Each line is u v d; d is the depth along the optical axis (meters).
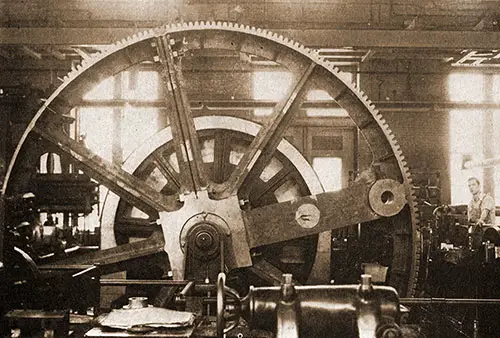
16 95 11.89
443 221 11.35
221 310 3.55
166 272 7.58
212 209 6.68
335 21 14.79
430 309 8.78
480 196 11.94
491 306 7.10
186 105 6.99
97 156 7.10
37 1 14.71
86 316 5.03
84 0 14.70
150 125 15.89
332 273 9.45
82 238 11.93
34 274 5.09
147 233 8.16
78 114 15.24
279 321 3.62
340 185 16.33
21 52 14.84
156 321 3.95
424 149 15.99
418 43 11.48
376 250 8.66
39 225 7.46
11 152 11.98
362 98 7.03
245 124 8.25
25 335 4.55
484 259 7.38
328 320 3.66
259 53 7.28
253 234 6.68
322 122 16.27
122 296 8.08
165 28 7.04
